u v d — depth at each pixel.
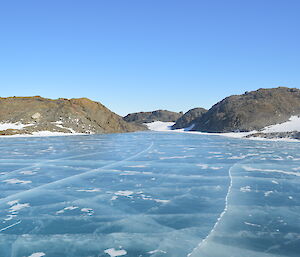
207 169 12.04
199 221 5.94
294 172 11.24
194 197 7.74
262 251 4.58
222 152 18.75
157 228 5.62
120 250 4.71
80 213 6.56
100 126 58.66
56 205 7.18
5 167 12.67
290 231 5.37
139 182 9.66
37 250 4.74
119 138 36.62
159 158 15.62
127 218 6.20
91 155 17.03
